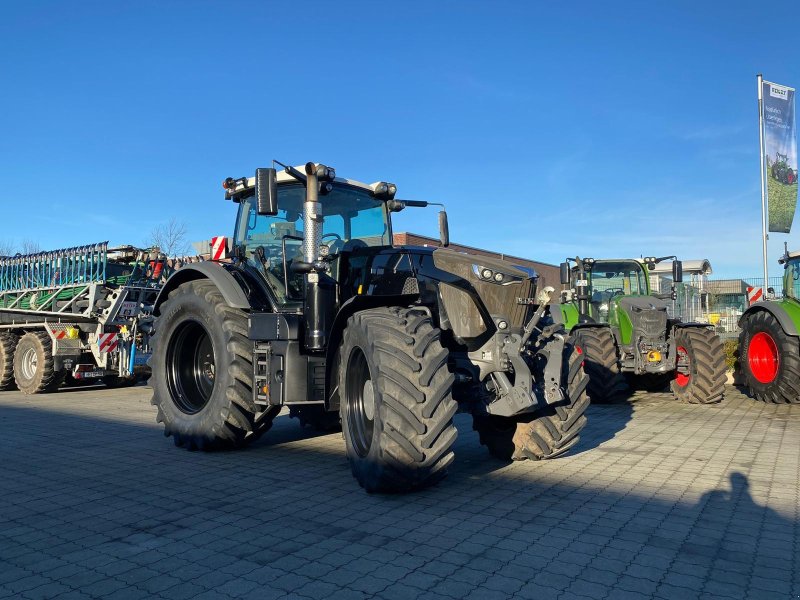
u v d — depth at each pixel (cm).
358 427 489
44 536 388
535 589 307
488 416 565
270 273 620
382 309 485
